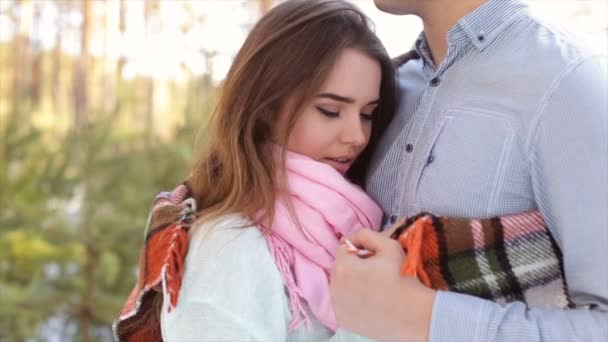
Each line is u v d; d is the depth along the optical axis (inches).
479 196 41.2
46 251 123.8
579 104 37.7
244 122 45.3
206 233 43.9
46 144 143.7
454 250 39.7
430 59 48.3
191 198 47.7
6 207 127.6
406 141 46.1
